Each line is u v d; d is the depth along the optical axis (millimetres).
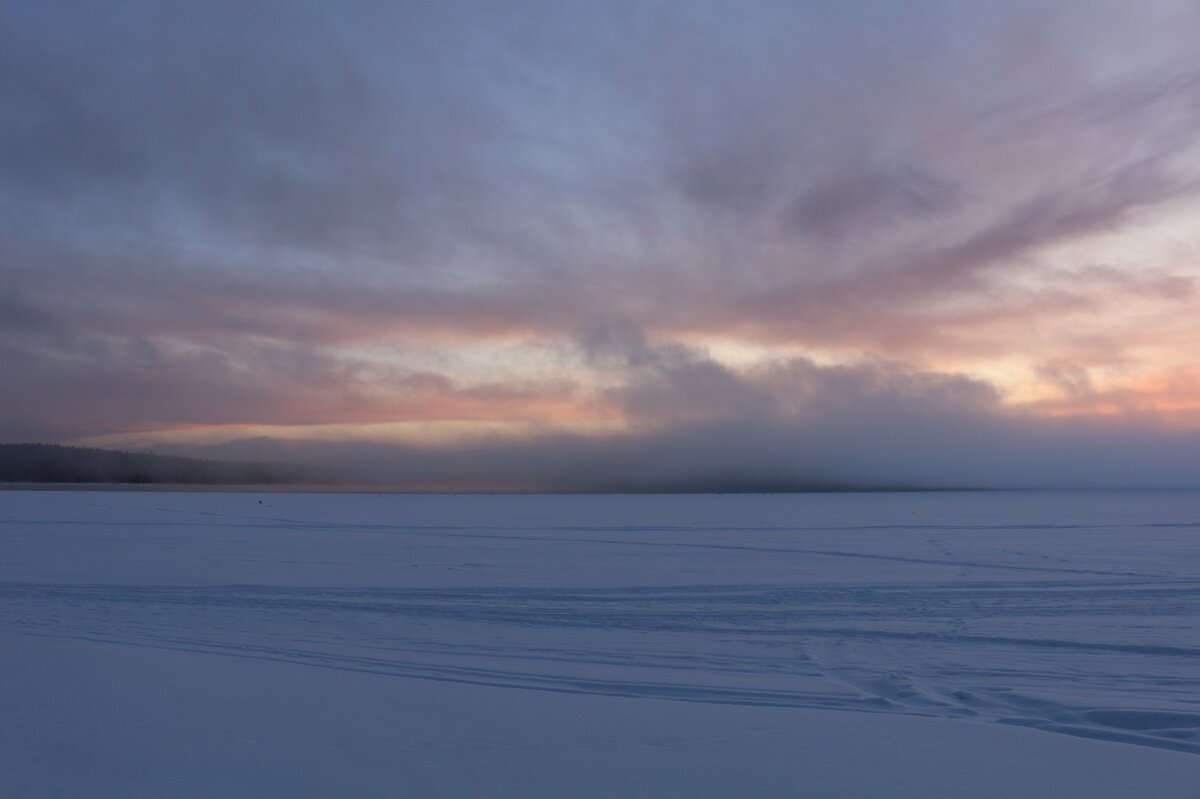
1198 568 18625
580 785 4941
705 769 5262
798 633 11180
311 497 77125
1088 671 8898
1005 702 7480
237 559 19953
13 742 5512
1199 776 5234
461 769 5180
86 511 42312
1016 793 4926
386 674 8086
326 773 5051
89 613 12258
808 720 6473
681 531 31844
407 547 23875
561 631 11172
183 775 4957
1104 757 5590
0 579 16000
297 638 10336
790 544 25484
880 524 36719
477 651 9648
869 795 4867
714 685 7965
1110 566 19078
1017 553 22297
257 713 6391
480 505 63188
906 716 6625
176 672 7848
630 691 7656
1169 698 7699
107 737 5672
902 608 13250
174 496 72625
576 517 43812
